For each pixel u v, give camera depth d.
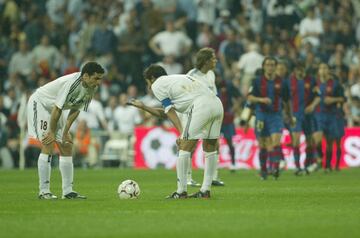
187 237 25.92
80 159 84.94
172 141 83.38
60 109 37.53
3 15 103.00
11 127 85.94
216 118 37.88
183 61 93.25
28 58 94.56
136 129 84.25
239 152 80.38
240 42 91.00
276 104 58.62
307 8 97.06
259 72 60.12
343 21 94.94
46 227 28.34
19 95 88.81
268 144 59.31
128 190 39.03
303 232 26.91
